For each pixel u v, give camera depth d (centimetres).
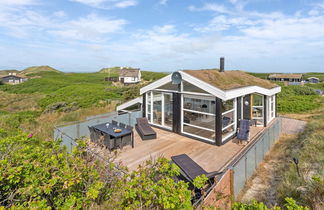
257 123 1123
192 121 891
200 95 836
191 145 794
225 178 440
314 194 394
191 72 891
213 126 819
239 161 520
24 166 288
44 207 222
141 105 1220
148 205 264
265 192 523
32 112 1908
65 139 783
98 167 365
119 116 1062
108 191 307
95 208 272
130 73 6025
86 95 2495
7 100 2861
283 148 854
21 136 399
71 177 267
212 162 637
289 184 483
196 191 410
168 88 983
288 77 6284
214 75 967
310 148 701
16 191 256
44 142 406
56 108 2022
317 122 1138
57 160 314
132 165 618
